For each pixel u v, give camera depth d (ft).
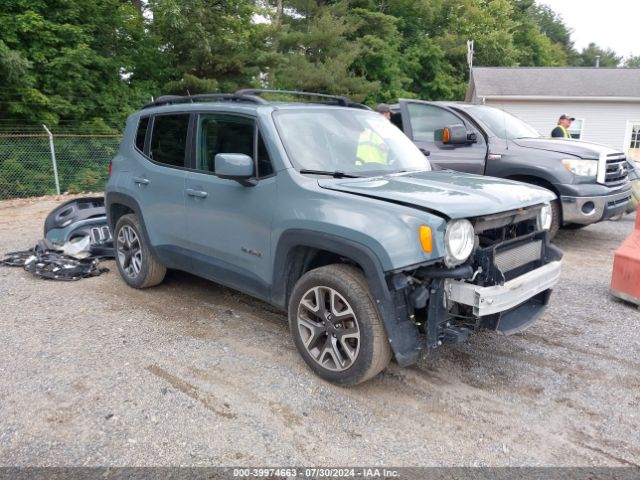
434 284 10.44
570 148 22.62
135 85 64.80
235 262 13.64
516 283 10.80
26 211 36.50
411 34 117.50
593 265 21.52
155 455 9.14
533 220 12.44
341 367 11.23
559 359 13.03
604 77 83.92
